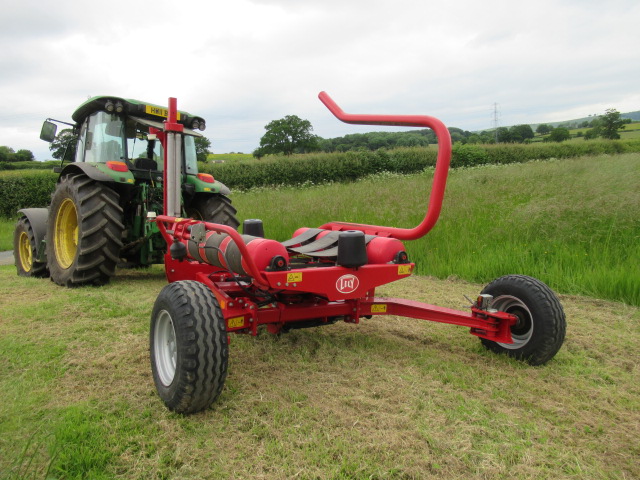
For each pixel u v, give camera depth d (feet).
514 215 22.85
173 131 10.96
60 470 5.91
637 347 10.66
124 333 11.27
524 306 9.58
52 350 10.03
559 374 9.10
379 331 11.76
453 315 9.86
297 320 9.36
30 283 17.47
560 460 6.29
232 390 8.21
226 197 19.57
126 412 7.45
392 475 5.90
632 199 22.15
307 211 30.01
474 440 6.71
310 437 6.72
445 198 29.04
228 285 9.91
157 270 20.97
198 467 6.11
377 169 66.69
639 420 7.41
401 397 7.91
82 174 16.39
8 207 56.29
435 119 8.47
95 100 17.08
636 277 14.57
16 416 7.26
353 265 8.39
